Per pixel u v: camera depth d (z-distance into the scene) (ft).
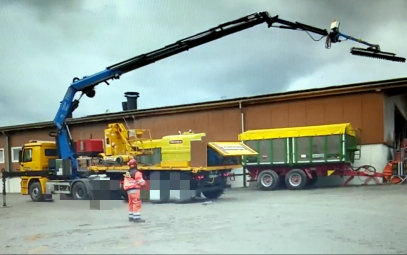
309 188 69.10
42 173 68.18
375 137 70.90
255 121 82.28
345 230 30.12
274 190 69.00
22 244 28.94
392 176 67.92
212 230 31.30
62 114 66.13
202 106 86.84
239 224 33.83
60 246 27.45
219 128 86.02
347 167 68.08
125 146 62.13
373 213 38.27
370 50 54.65
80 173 65.16
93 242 28.25
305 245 25.14
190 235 29.43
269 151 70.49
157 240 27.99
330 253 23.17
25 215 47.24
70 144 67.00
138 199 38.32
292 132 68.90
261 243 25.84
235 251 23.73
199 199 58.23
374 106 71.26
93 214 45.68
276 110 80.33
